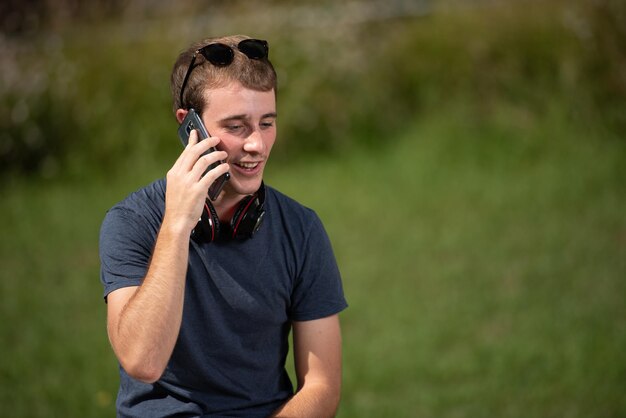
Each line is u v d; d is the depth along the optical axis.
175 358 4.77
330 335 5.14
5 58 19.06
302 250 5.01
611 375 9.74
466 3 19.56
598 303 11.27
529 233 13.54
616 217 13.82
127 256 4.72
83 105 18.45
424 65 18.84
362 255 13.19
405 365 10.23
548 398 9.45
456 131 17.58
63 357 10.55
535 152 16.89
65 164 18.02
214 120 4.69
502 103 18.09
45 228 14.91
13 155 18.30
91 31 19.55
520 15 18.62
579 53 17.89
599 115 17.39
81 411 9.46
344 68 18.83
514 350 10.34
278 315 4.94
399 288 12.08
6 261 13.52
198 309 4.78
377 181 16.42
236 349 4.83
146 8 20.05
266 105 4.72
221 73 4.67
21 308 11.87
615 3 17.83
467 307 11.45
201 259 4.77
